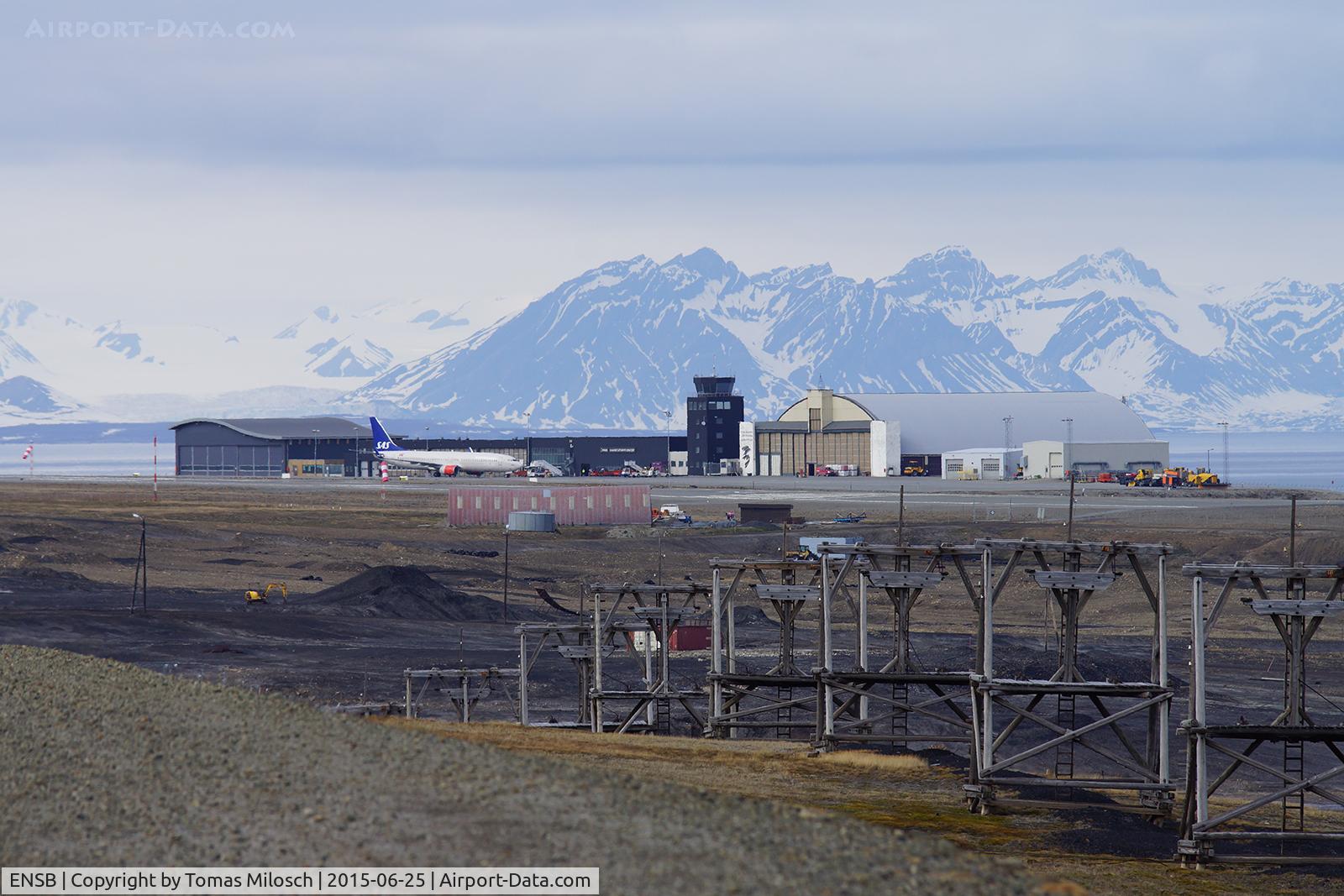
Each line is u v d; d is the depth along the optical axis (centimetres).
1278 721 17162
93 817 10131
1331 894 15062
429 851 9038
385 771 11244
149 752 12156
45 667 17812
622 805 10294
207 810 10188
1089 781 18500
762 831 9694
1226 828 17925
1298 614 17025
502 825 9619
